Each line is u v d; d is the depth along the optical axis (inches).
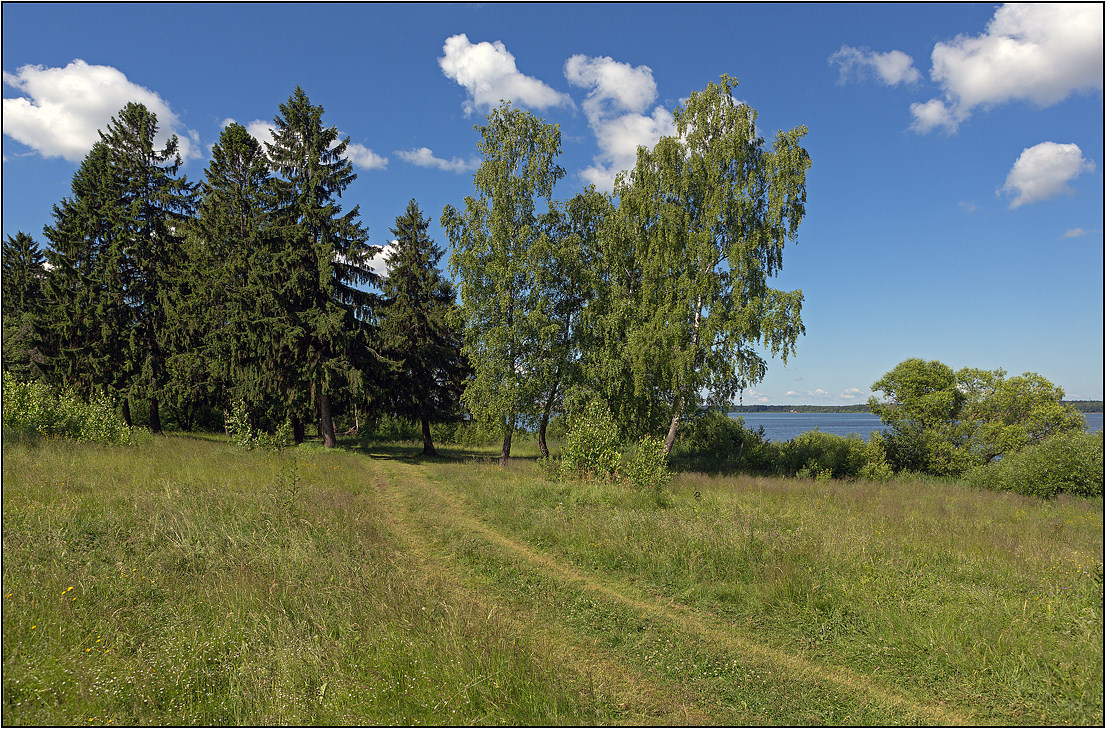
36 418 592.1
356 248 946.7
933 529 386.3
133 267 1034.1
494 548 325.4
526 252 810.2
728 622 225.6
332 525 327.9
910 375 1040.8
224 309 901.8
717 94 804.6
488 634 188.2
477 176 856.9
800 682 177.3
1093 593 229.9
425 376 1061.1
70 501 320.5
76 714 135.3
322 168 957.2
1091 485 663.1
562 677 170.6
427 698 153.2
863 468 914.7
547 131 861.2
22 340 1034.7
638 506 444.8
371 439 1483.8
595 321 821.9
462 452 1250.0
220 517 322.7
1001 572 276.8
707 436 1095.0
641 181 837.8
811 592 243.6
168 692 150.4
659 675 181.2
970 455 979.9
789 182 767.7
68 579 209.5
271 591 213.9
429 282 1039.6
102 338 993.5
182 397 1003.3
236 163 989.8
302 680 157.8
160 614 196.5
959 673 179.6
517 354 824.9
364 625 193.8
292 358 907.4
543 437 924.0
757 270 767.7
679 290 784.3
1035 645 189.2
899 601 233.5
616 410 827.4
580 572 287.0
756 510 435.8
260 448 733.3
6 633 163.6
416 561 294.2
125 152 1052.5
